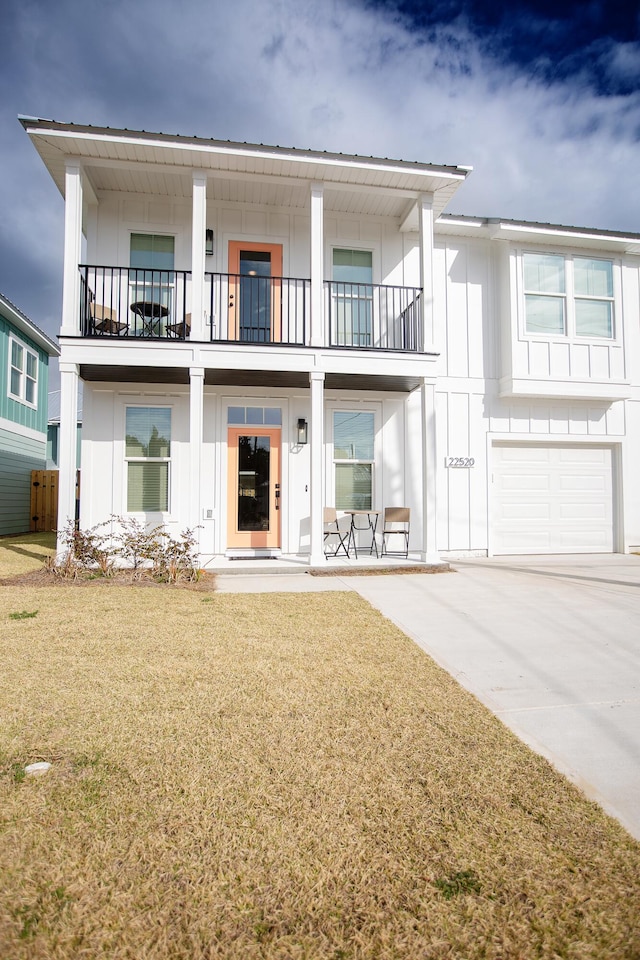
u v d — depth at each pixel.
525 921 1.50
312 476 7.70
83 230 9.59
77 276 7.33
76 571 6.64
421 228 8.27
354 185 8.03
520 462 10.00
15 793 2.05
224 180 8.24
